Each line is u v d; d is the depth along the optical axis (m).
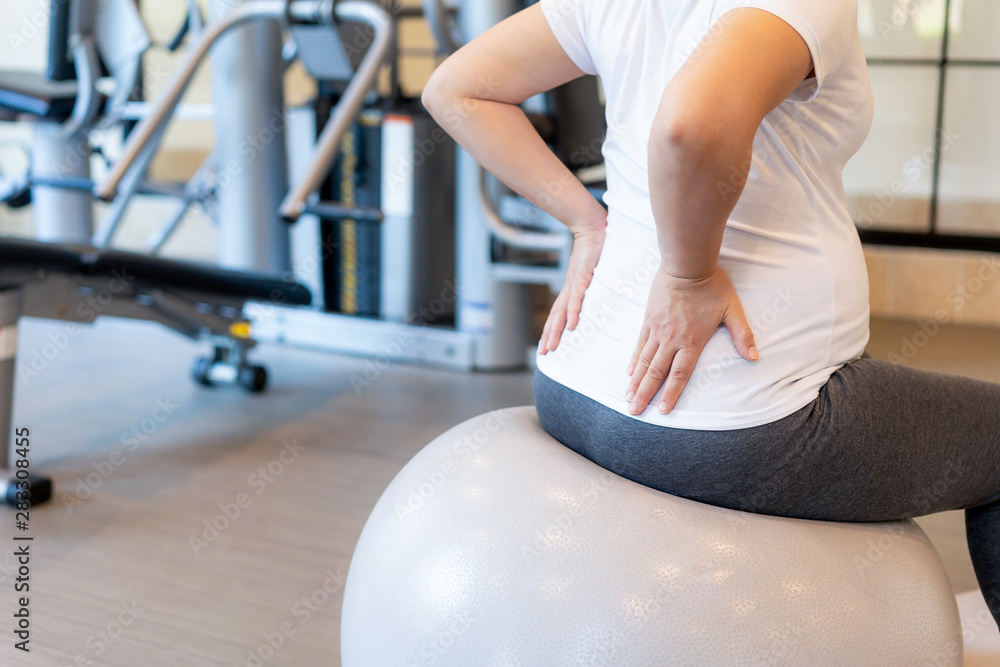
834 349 0.91
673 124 0.72
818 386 0.90
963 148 3.53
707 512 0.93
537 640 0.89
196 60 2.48
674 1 0.88
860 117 0.87
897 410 0.91
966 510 1.08
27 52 4.34
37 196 3.50
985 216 3.55
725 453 0.89
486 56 1.03
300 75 4.29
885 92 3.57
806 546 0.91
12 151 4.60
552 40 1.00
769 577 0.88
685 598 0.87
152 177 4.57
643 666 0.86
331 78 2.87
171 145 4.52
